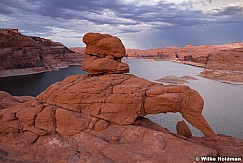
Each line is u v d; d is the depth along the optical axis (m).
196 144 14.23
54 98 16.91
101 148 14.23
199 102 16.34
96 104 16.33
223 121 32.19
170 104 15.87
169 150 13.69
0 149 14.91
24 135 15.87
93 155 13.84
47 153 14.47
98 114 16.12
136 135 14.95
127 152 13.69
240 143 16.48
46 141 15.33
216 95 51.72
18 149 14.94
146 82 18.00
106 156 13.64
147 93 16.39
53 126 15.81
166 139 14.41
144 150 13.80
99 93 16.39
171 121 31.62
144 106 16.47
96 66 18.19
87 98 16.41
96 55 19.34
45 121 15.84
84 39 19.36
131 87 16.52
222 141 16.64
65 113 15.76
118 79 17.97
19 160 14.01
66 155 14.06
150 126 17.09
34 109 16.30
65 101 16.52
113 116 16.05
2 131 16.05
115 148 14.04
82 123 15.65
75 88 16.67
